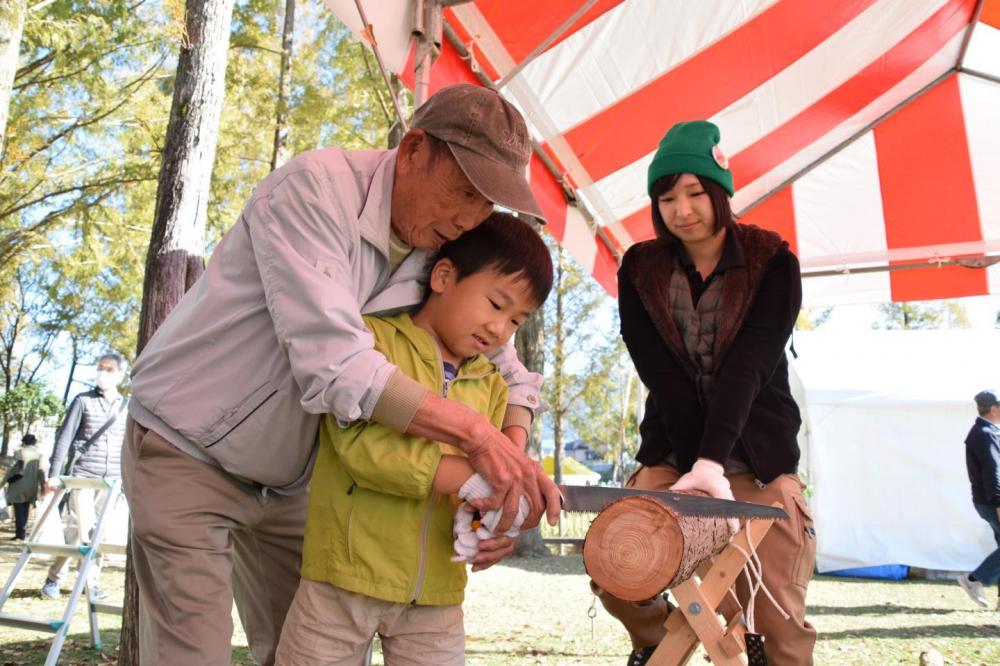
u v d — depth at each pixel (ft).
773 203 20.13
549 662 15.25
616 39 13.00
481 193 5.59
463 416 5.46
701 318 8.36
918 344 34.76
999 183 18.72
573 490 5.85
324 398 5.46
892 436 33.47
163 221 14.12
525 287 6.05
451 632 6.23
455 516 5.79
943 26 15.83
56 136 41.63
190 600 6.14
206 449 6.27
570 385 77.05
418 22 9.95
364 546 5.74
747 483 8.23
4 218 44.37
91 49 34.17
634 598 5.42
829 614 22.80
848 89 16.66
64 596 21.53
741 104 16.15
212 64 14.80
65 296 50.65
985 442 25.05
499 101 5.89
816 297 21.68
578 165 15.81
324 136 41.63
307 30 43.55
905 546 32.96
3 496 54.80
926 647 17.71
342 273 5.78
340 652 5.80
